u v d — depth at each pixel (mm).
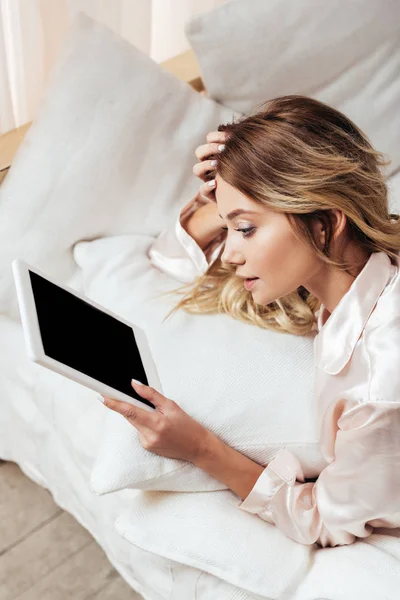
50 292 1063
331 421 1104
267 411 1194
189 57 1795
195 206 1406
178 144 1479
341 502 1089
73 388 1356
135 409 1067
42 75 1695
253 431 1191
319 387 1131
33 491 1658
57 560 1541
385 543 1121
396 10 1427
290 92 1554
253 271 1057
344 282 1099
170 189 1493
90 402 1325
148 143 1453
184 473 1151
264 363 1219
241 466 1165
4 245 1423
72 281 1493
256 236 1037
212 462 1146
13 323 1489
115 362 1094
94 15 1695
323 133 1025
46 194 1408
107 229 1479
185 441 1117
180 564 1191
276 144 1005
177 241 1405
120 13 1736
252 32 1469
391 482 1049
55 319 1026
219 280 1337
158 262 1423
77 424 1322
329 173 995
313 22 1443
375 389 1010
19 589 1492
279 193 996
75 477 1436
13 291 1455
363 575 1051
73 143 1407
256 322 1271
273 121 1027
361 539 1141
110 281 1379
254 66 1511
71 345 1020
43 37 1675
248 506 1164
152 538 1136
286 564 1101
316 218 1026
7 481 1676
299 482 1197
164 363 1228
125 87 1424
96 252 1429
